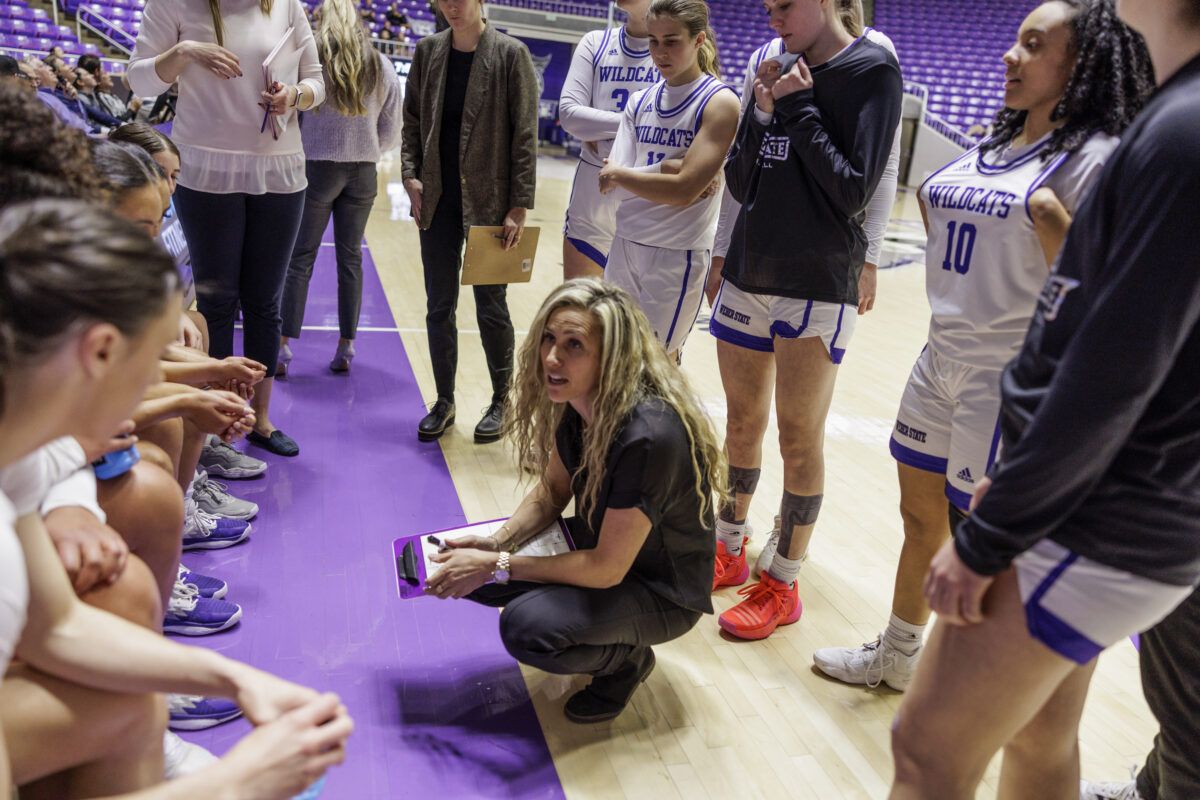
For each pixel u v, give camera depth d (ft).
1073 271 3.62
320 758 3.37
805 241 7.55
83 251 2.86
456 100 10.93
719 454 6.82
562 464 7.20
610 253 9.69
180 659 3.63
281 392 12.82
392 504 9.91
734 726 6.89
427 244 11.44
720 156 8.57
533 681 7.20
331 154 12.56
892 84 7.10
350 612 7.91
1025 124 6.01
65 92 21.93
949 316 6.24
